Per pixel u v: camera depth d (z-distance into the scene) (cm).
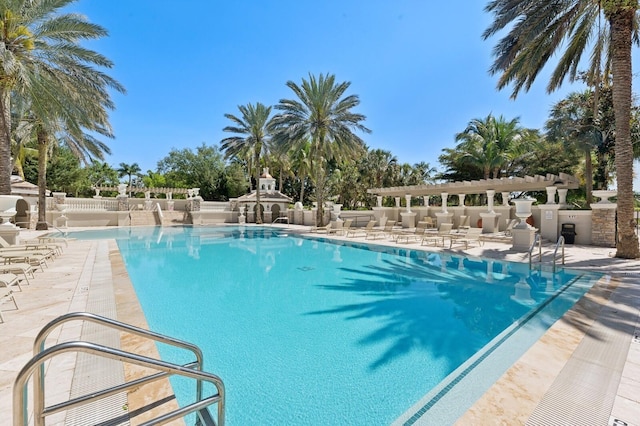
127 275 685
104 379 271
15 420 139
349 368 349
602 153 1627
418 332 447
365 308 552
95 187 2853
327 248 1334
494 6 988
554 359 305
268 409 279
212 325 474
